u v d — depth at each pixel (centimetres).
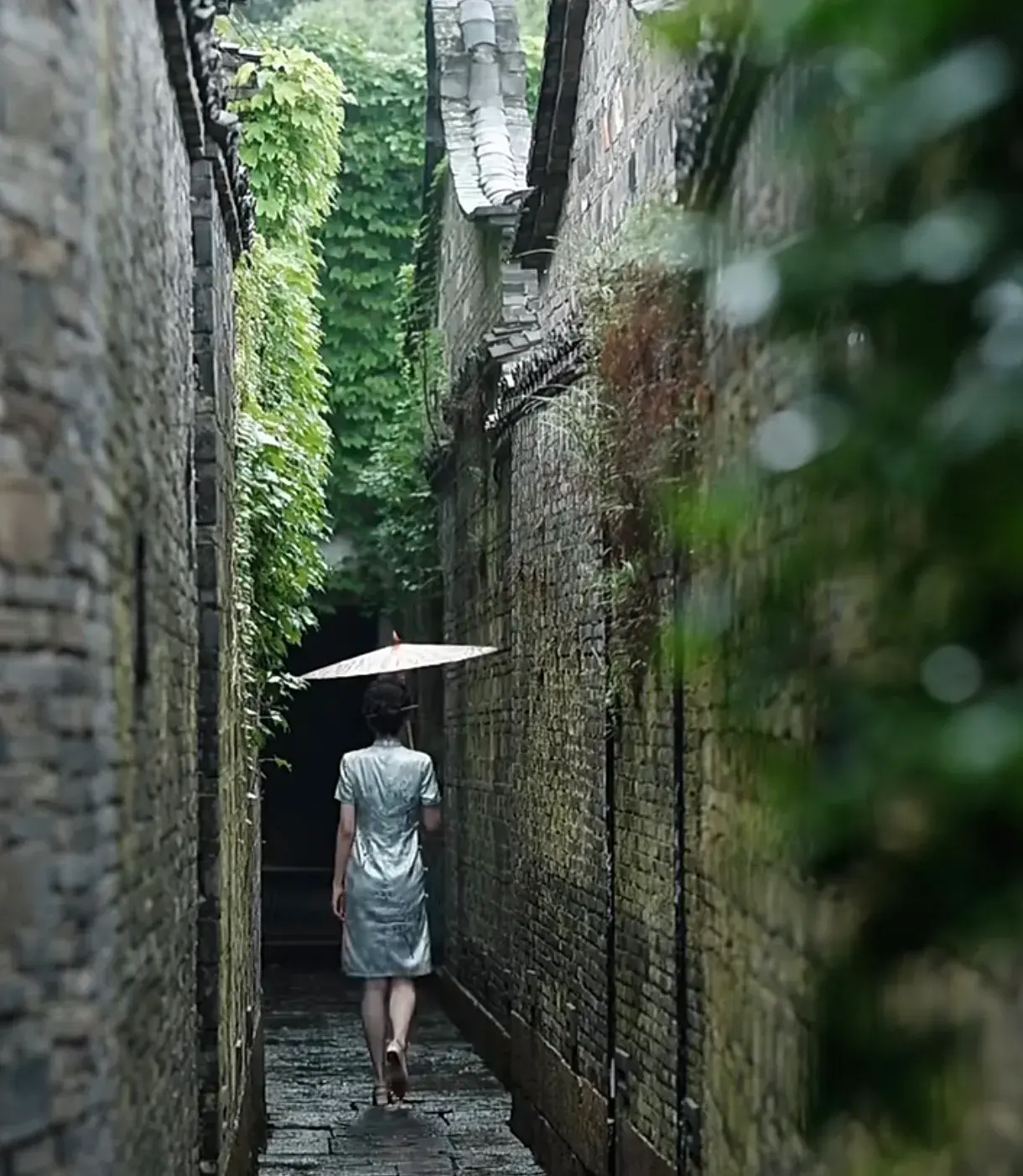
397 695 1279
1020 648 209
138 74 514
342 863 1275
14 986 344
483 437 1448
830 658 322
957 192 219
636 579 804
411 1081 1385
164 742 559
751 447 277
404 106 2155
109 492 413
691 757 706
